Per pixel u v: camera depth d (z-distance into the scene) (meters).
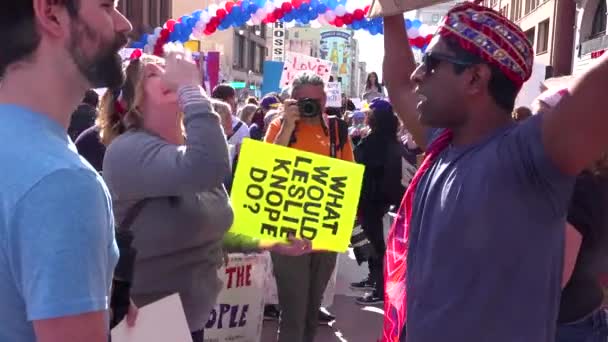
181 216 2.46
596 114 1.49
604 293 2.62
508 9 38.69
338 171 3.62
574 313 2.62
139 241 2.42
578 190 2.47
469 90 1.81
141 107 2.50
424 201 1.90
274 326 5.41
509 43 1.77
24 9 1.24
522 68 1.79
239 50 44.03
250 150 3.56
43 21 1.26
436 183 1.85
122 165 2.39
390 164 5.90
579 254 2.56
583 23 22.45
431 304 1.77
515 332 1.70
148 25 27.77
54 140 1.23
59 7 1.27
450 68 1.82
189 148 2.29
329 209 3.61
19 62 1.27
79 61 1.31
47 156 1.18
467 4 1.85
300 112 4.20
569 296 2.61
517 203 1.67
